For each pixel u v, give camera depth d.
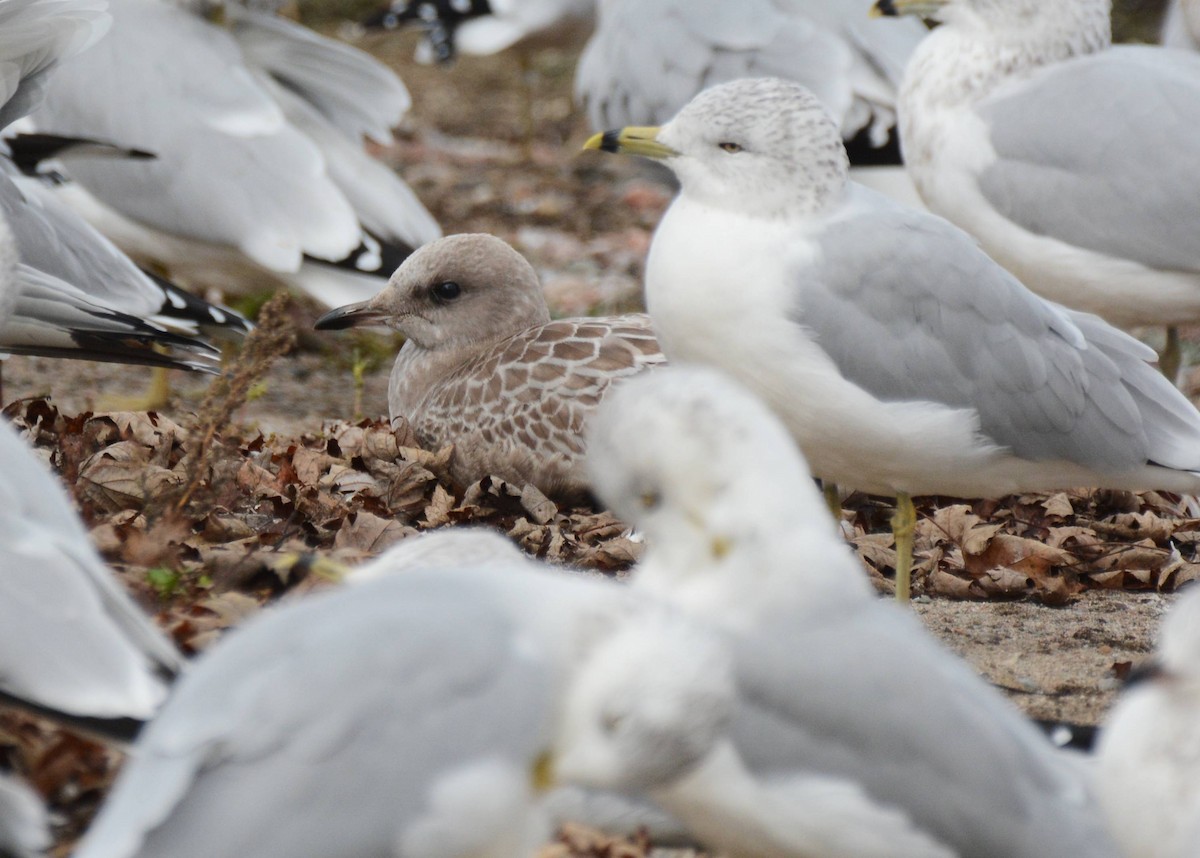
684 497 6.21
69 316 12.48
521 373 11.87
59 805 7.38
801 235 9.93
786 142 9.95
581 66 18.53
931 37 13.84
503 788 5.42
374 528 10.48
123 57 15.65
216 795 5.34
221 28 16.25
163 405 16.14
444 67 29.89
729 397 6.25
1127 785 6.14
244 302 18.92
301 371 17.84
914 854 6.17
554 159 29.70
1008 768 6.21
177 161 15.37
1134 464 10.34
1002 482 10.45
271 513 10.95
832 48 16.77
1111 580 11.18
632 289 21.92
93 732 6.34
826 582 6.20
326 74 16.47
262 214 15.30
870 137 16.67
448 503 11.46
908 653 6.22
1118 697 9.16
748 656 6.05
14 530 6.74
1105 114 12.98
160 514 10.13
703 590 6.23
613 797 6.86
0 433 7.32
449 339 13.02
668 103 17.31
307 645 5.59
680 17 17.44
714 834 6.37
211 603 8.77
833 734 6.07
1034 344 10.11
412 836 5.40
